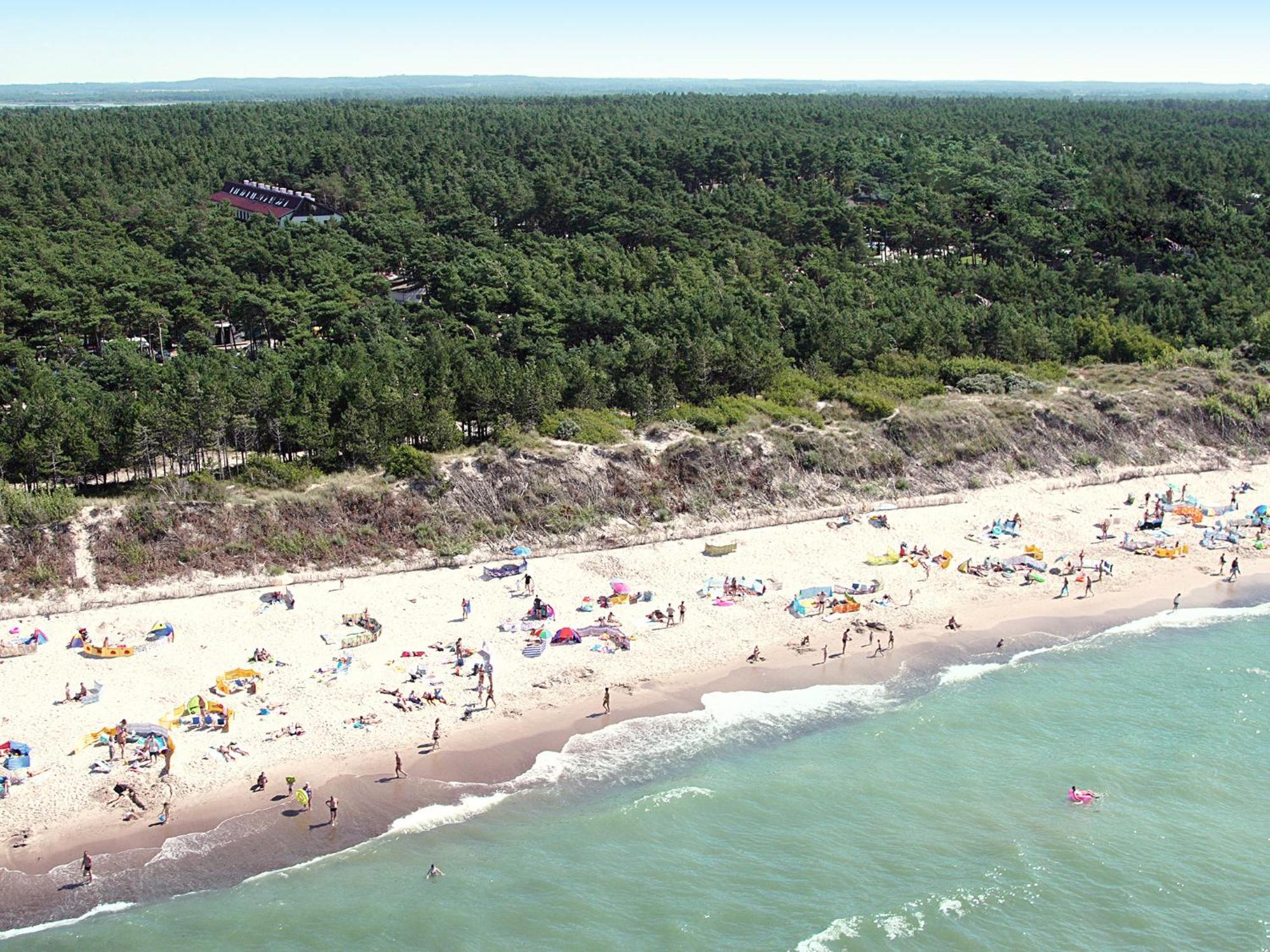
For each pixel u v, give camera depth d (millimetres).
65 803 50000
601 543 80125
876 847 51531
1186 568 81750
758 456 90062
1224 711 63406
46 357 106688
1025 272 140875
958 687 65125
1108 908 48312
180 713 56406
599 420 91000
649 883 48562
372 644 64750
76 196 164750
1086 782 56688
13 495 69938
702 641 67812
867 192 192125
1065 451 99500
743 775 56281
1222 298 130625
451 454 83562
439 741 56438
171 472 79750
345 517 76500
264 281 129250
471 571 75125
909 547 82188
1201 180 181375
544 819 52125
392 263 140625
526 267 129625
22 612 65500
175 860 47594
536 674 63031
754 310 121438
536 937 45219
